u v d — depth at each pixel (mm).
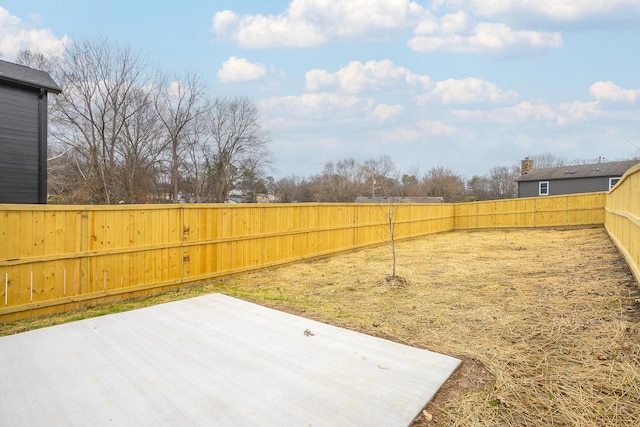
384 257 9344
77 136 20219
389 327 3998
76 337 3723
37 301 4523
